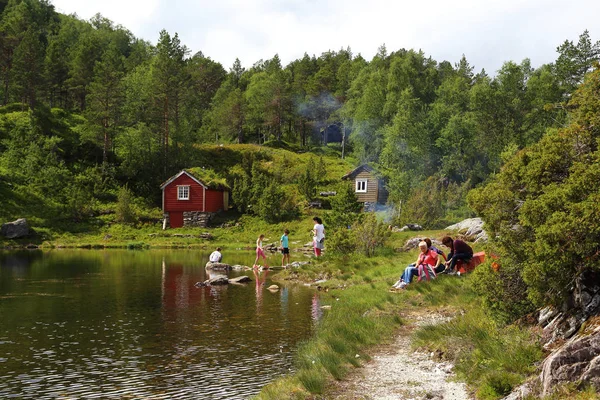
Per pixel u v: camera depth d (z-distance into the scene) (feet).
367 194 214.48
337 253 90.07
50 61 298.97
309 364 32.24
